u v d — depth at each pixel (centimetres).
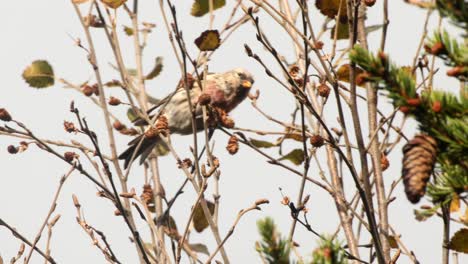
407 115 371
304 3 698
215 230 770
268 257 354
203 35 798
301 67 820
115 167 911
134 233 796
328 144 721
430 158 357
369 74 373
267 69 689
